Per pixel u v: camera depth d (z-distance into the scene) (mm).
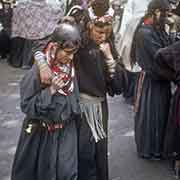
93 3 3354
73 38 2975
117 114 6137
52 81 3016
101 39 3348
